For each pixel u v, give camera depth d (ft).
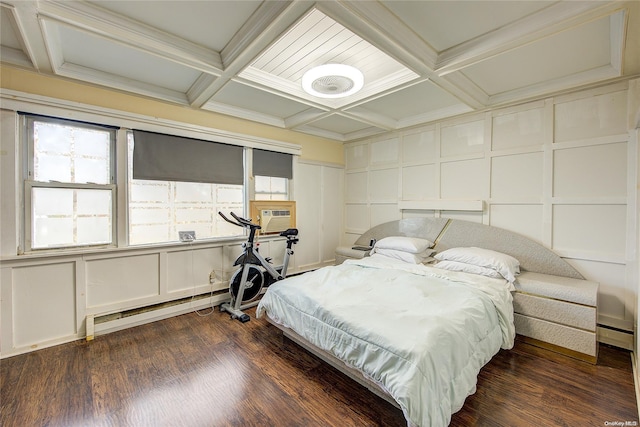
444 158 12.24
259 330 9.46
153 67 8.34
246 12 6.07
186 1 5.69
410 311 6.32
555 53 7.31
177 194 10.89
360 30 6.16
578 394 6.15
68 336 8.52
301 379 6.79
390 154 14.44
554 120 9.47
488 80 8.91
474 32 6.64
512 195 10.38
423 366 4.69
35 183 8.05
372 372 5.26
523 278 8.78
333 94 9.14
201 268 11.31
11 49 7.23
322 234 15.90
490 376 6.84
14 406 5.81
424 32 6.63
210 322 10.11
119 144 9.32
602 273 8.61
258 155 13.08
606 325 8.51
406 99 10.54
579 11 5.47
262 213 13.16
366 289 8.00
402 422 5.39
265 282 12.10
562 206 9.35
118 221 9.35
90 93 8.71
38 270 8.06
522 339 8.59
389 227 14.06
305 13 5.61
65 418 5.52
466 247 10.69
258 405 5.91
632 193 8.13
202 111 11.12
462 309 6.32
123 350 8.08
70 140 8.66
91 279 8.89
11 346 7.69
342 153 16.87
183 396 6.17
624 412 5.61
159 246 10.15
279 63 8.16
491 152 10.84
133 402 5.98
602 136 8.59
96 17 5.87
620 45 6.48
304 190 14.99
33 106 7.77
